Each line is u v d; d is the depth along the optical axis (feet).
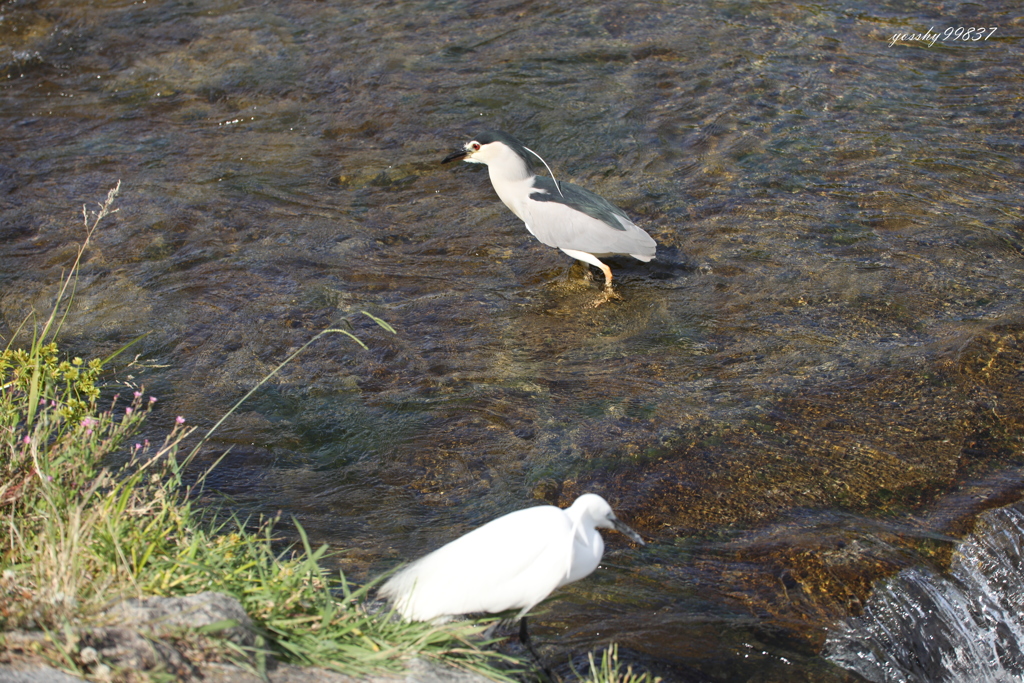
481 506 20.47
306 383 25.27
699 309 28.12
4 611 11.60
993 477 20.70
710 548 18.78
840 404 23.45
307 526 19.66
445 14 50.01
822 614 17.13
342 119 41.19
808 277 29.17
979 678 17.26
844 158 35.96
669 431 22.72
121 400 24.34
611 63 44.19
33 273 30.78
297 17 50.44
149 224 33.63
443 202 35.42
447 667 13.34
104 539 13.65
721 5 49.32
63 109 42.50
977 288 28.02
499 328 27.76
